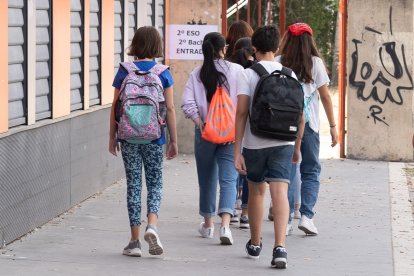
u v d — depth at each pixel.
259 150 15.54
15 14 17.11
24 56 17.59
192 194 23.58
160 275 15.18
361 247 17.88
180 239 18.27
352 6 29.91
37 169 18.33
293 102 15.48
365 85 30.09
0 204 16.33
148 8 28.44
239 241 18.27
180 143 30.88
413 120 30.02
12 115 17.09
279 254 15.71
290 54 18.28
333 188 24.92
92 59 22.80
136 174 16.31
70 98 20.86
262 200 16.33
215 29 30.36
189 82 17.92
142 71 16.16
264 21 63.78
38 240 17.53
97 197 22.47
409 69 29.86
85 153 21.84
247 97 15.61
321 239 18.58
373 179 26.58
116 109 16.30
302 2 71.19
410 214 21.47
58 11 19.50
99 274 15.12
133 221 16.39
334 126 18.84
